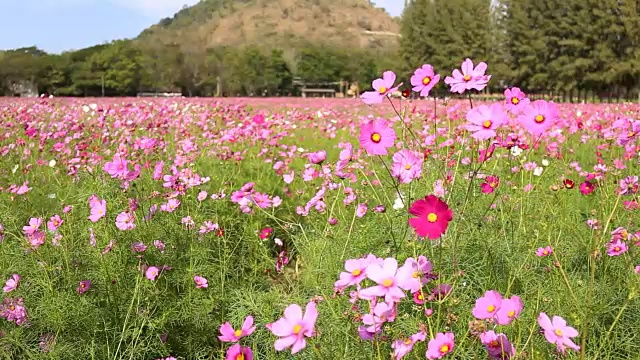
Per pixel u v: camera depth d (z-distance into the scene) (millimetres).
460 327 1872
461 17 36500
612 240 2088
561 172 3850
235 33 139500
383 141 1818
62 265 2461
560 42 29094
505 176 3170
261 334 2188
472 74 1802
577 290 1995
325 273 2445
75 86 52969
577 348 1268
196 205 3256
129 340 2283
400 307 2070
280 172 4438
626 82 28781
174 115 7961
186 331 2443
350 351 1816
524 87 32969
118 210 2857
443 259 2098
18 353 2191
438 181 2441
